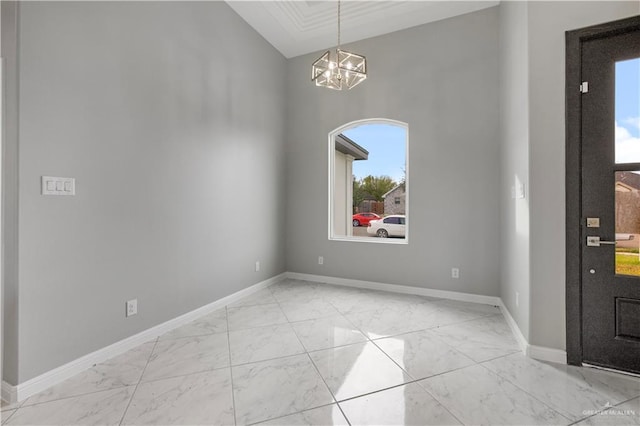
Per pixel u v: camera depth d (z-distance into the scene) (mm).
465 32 3342
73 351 1887
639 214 1854
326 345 2297
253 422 1479
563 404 1604
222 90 3158
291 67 4352
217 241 3102
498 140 3189
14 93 1629
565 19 1986
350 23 3559
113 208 2117
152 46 2395
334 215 4359
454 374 1894
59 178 1805
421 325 2680
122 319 2184
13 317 1640
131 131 2234
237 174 3398
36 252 1707
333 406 1598
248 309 3096
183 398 1660
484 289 3275
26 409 1567
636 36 1848
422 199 3576
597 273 1943
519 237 2363
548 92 2031
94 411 1555
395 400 1644
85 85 1938
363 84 3889
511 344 2307
